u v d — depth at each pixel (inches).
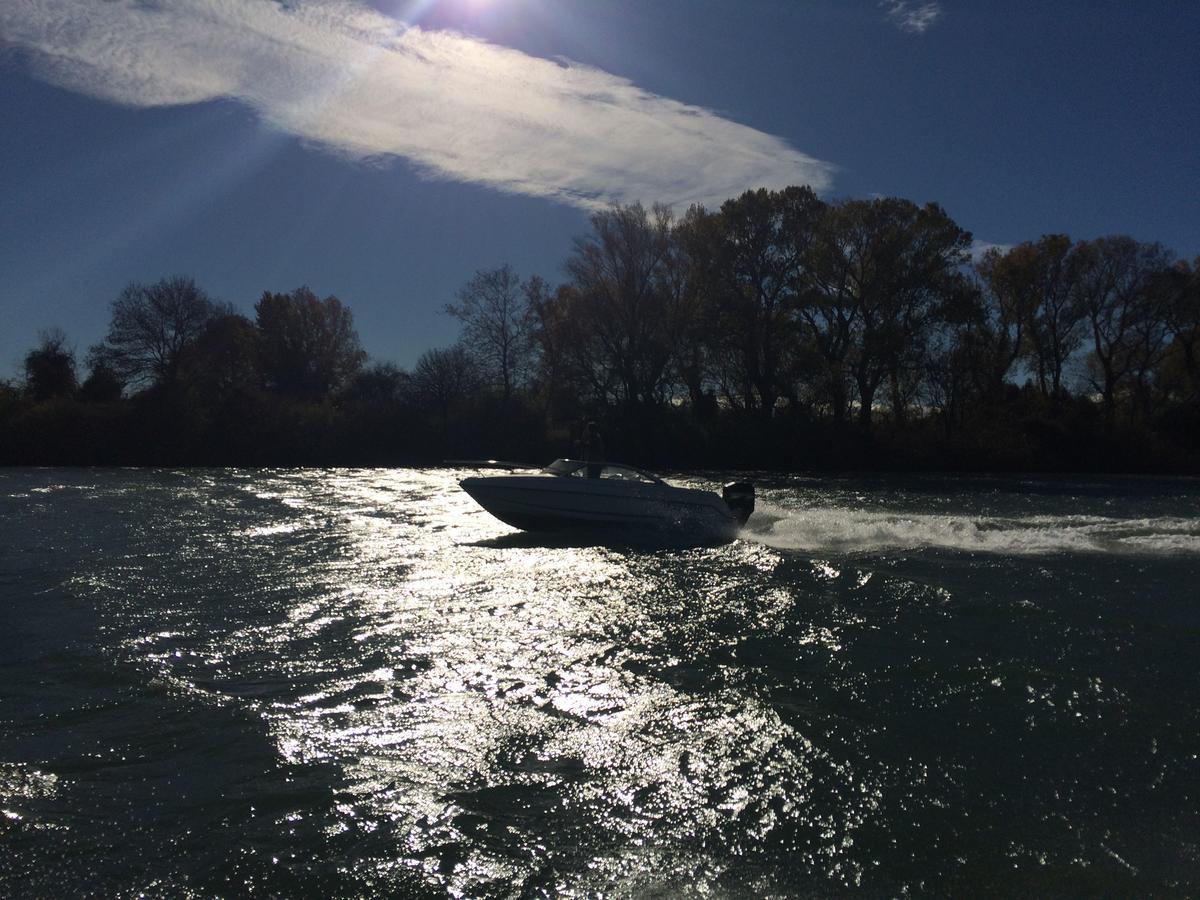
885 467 1892.2
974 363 2047.2
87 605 402.6
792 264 1972.2
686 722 267.4
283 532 657.0
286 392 2738.7
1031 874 189.9
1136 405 2213.3
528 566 519.2
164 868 187.5
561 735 257.0
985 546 609.9
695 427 1978.3
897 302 1899.6
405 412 2018.9
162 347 2204.7
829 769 236.8
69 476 1370.6
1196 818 212.8
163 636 351.3
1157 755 246.4
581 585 462.6
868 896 181.6
